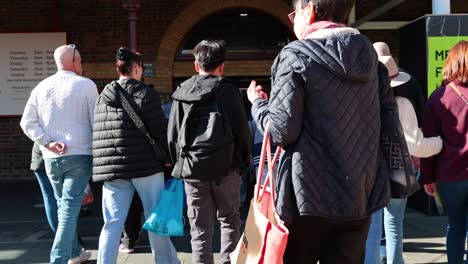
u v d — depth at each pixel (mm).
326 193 2320
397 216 3955
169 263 4316
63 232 4312
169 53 11109
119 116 4016
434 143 3594
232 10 11328
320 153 2338
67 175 4336
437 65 7133
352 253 2525
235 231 3996
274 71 2451
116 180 4043
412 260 5066
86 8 11172
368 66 2369
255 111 2584
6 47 11031
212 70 3924
